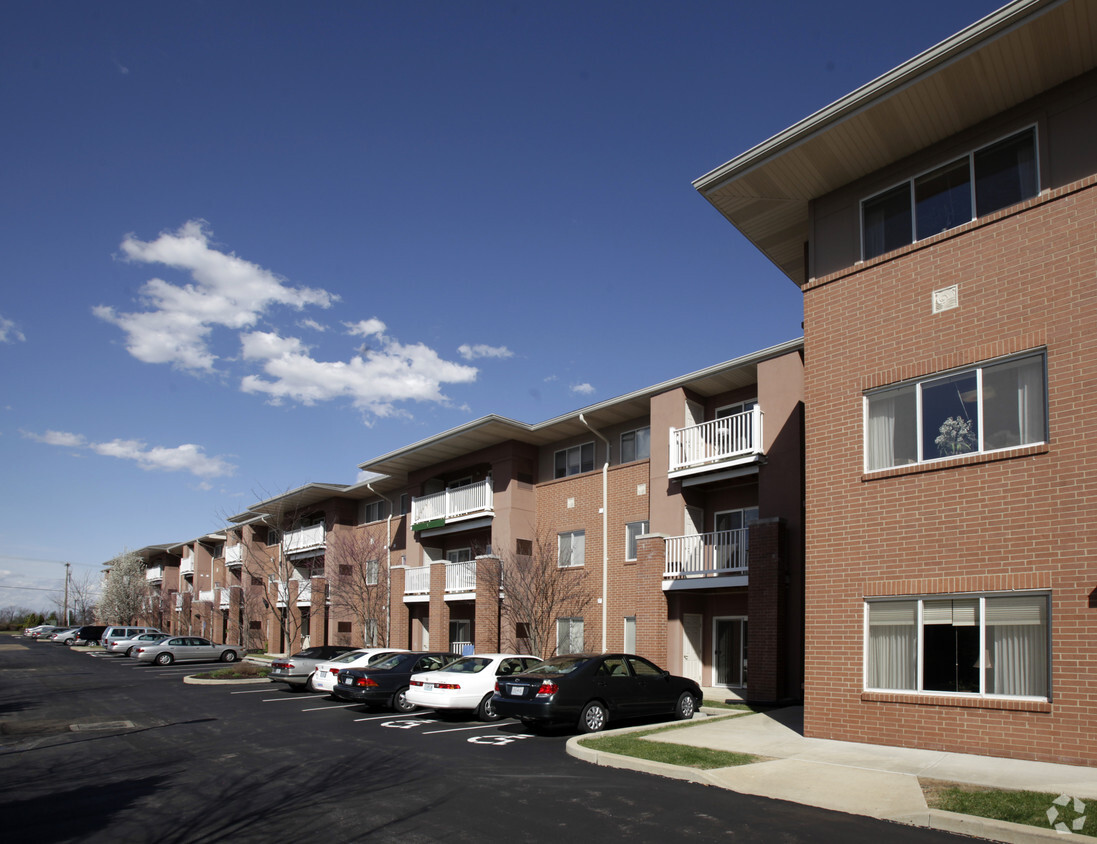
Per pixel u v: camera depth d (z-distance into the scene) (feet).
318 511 139.95
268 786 34.12
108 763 40.52
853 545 43.34
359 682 61.52
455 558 107.24
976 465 38.88
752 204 51.31
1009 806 27.50
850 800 29.78
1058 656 35.04
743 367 68.18
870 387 43.98
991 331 39.42
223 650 135.95
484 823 27.43
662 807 29.48
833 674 43.06
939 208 43.37
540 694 45.50
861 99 41.70
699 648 71.46
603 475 83.20
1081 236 36.88
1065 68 38.29
